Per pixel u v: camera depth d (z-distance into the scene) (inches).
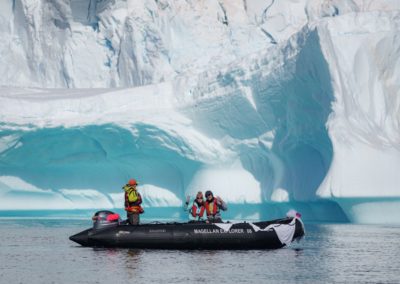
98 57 3791.8
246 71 2554.1
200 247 1079.6
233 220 2554.1
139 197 1134.4
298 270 827.4
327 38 2148.1
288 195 2428.6
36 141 2817.4
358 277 767.7
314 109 2281.0
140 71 3570.4
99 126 2738.7
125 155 2869.1
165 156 2827.3
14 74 3818.9
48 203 2965.1
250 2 3622.0
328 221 2311.8
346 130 2065.7
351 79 2135.8
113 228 1114.1
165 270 822.5
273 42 3459.6
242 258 956.0
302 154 2400.3
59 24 3843.5
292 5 3516.2
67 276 777.6
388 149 2028.8
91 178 2977.4
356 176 1985.7
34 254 1047.0
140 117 2760.8
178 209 2883.9
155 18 3582.7
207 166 2760.8
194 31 3535.9
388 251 1082.7
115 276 773.9
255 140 2586.1
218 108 2640.3
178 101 2910.9
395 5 3201.3
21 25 3870.6
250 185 2640.3
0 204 2942.9
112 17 3732.8
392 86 2171.5
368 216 2010.3
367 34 2171.5
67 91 3169.3
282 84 2365.9
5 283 729.6
